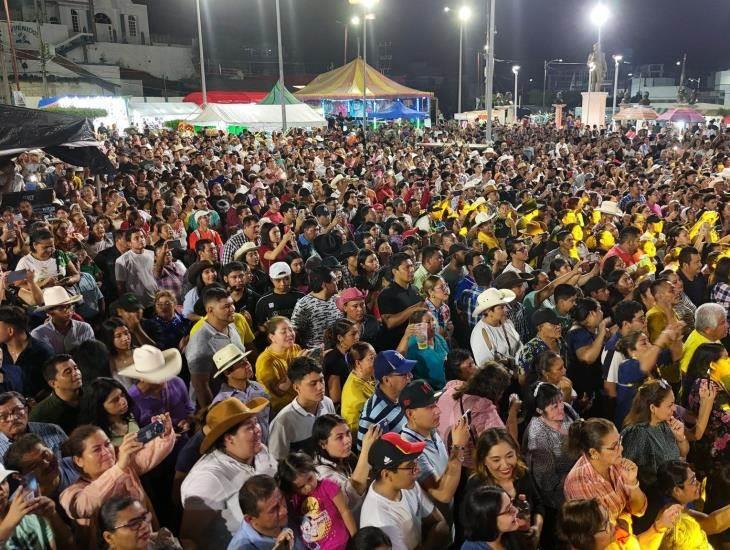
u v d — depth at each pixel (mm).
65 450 3924
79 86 51500
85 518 3652
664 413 4742
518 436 5246
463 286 7953
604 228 11062
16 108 11227
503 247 11242
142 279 8289
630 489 4203
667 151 26016
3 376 5137
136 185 15422
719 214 11586
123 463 3760
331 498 3834
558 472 4633
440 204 13766
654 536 4195
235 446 4039
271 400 5535
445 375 6129
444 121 62969
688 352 6039
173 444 4023
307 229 10336
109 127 37781
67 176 15930
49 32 58312
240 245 9297
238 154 24250
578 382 6199
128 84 61938
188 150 26594
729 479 5031
